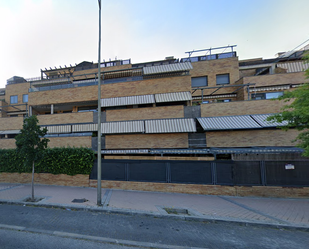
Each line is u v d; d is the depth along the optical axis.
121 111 13.66
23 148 7.46
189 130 11.81
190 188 9.44
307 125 7.11
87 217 6.03
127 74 17.77
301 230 5.27
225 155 12.02
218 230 5.23
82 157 10.61
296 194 8.67
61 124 14.49
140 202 7.65
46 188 10.22
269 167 9.05
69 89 15.28
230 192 9.07
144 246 4.24
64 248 3.99
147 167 10.09
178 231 5.10
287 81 14.28
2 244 4.12
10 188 10.22
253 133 11.55
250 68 19.22
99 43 8.11
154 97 13.62
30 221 5.60
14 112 22.25
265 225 5.53
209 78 17.11
